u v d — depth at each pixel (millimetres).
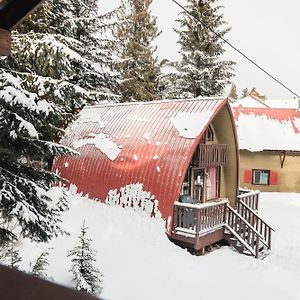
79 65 21766
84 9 23594
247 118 33812
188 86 29219
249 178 31250
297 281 12211
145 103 18859
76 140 18734
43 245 12062
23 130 6660
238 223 15672
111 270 11250
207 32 28547
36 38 8914
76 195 16969
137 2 32500
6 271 1224
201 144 15914
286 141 30875
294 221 21531
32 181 7801
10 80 6625
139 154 15883
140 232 13953
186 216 13930
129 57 29266
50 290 1094
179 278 11375
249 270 12859
